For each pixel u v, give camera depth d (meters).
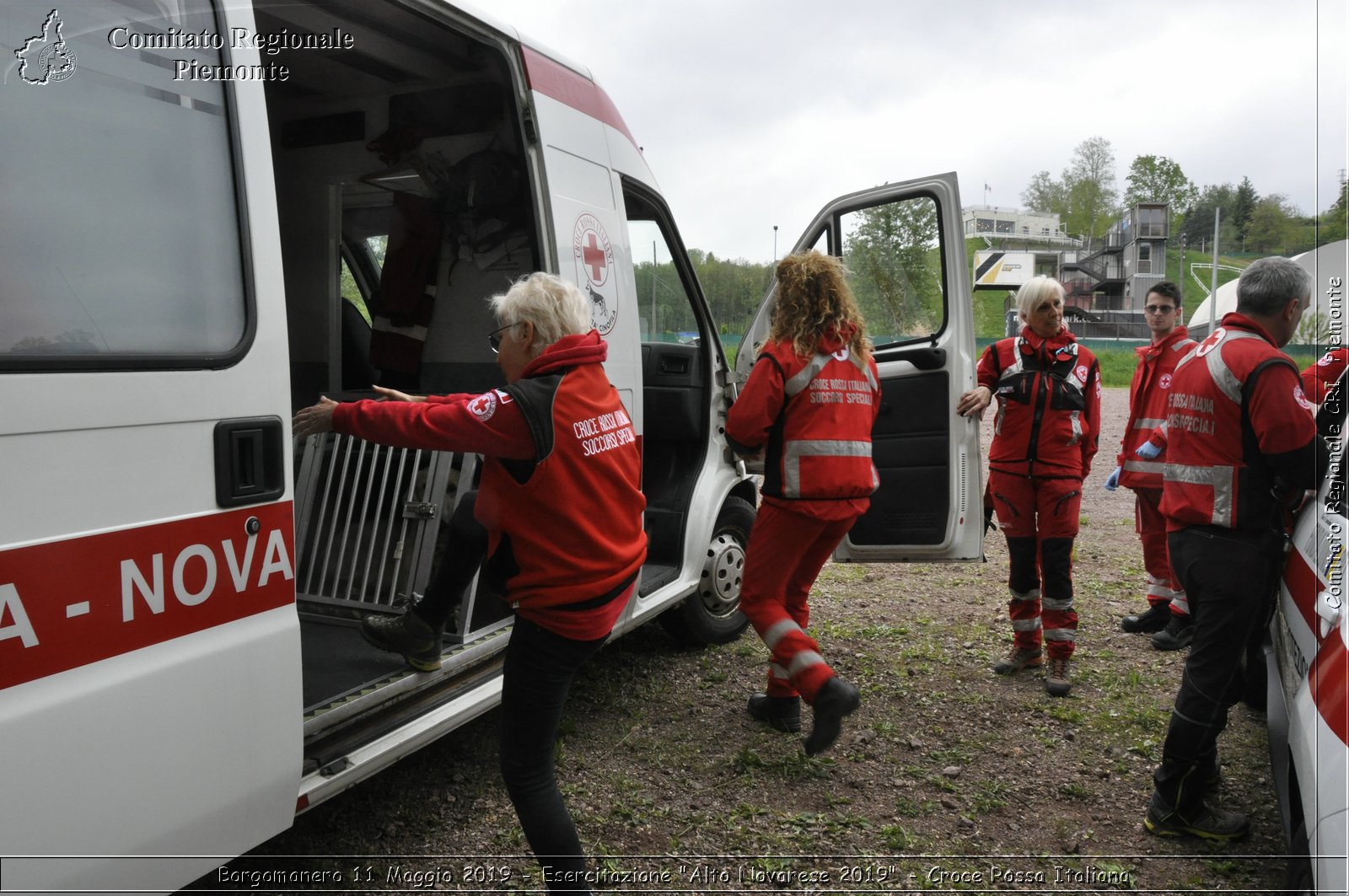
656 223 4.45
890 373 4.41
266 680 2.05
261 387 2.06
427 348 4.23
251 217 2.08
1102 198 72.81
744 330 4.83
